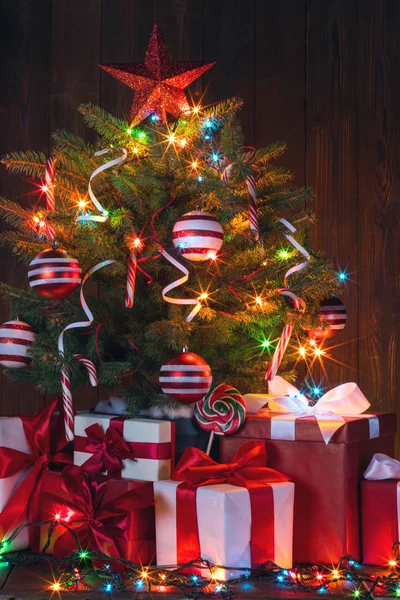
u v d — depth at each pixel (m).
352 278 2.70
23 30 2.79
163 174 2.14
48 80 2.78
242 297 2.14
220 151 2.15
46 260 2.02
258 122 2.74
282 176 2.26
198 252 2.01
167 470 1.97
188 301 2.05
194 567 1.89
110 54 2.77
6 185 2.76
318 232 2.71
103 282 2.28
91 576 1.94
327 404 2.08
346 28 2.73
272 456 2.01
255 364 2.27
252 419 2.03
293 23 2.74
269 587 1.89
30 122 2.77
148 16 2.77
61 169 2.22
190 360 1.96
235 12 2.75
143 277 2.21
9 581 1.91
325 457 1.98
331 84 2.73
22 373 2.24
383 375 2.68
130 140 2.20
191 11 2.76
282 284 2.17
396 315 2.68
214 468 1.95
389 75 2.72
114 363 2.10
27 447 2.10
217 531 1.87
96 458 2.00
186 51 2.75
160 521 1.94
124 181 2.08
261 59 2.74
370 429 2.04
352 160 2.71
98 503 1.96
